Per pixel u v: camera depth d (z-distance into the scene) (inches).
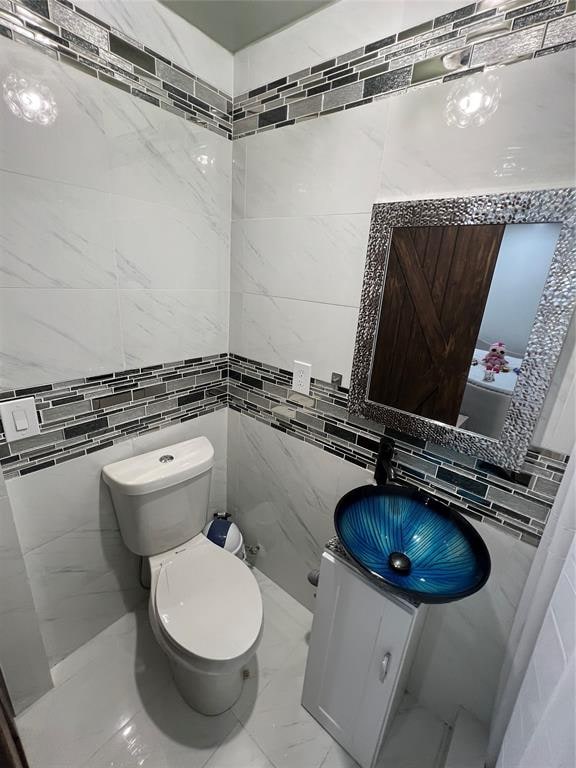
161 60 43.2
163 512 51.1
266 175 50.6
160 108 44.5
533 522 36.9
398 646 36.5
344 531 38.6
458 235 35.8
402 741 46.3
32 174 36.0
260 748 44.8
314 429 54.3
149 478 48.6
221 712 48.0
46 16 33.8
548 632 29.1
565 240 30.3
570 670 23.0
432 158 36.3
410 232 38.8
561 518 30.9
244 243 55.9
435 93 34.8
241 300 58.8
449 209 35.7
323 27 40.9
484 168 33.5
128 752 43.6
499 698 39.9
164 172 46.9
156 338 52.0
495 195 32.9
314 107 43.6
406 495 43.7
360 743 43.0
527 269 32.7
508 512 38.5
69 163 38.3
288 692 51.1
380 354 44.1
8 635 43.5
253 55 48.3
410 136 37.2
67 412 44.6
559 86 28.9
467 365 37.9
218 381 63.6
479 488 40.1
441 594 30.4
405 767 43.9
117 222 43.8
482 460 38.8
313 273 48.6
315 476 56.2
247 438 65.1
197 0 40.7
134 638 56.4
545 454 35.0
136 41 40.6
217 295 58.7
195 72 47.0
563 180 30.1
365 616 38.6
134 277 47.2
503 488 38.3
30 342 39.6
